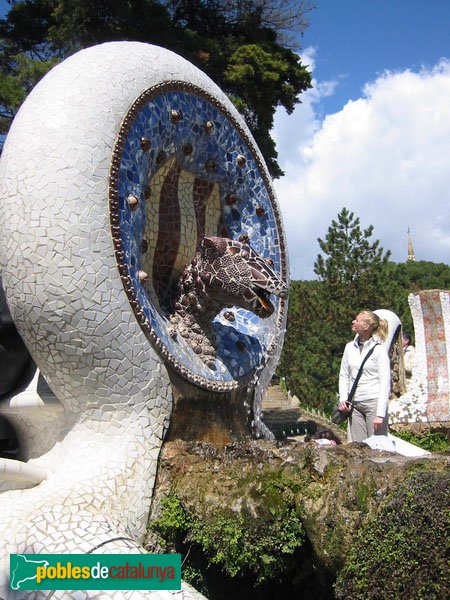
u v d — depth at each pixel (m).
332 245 19.02
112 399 4.15
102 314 4.04
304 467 3.63
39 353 4.10
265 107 16.56
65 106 4.21
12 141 4.19
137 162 4.53
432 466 3.26
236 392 5.20
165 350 4.39
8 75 15.21
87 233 4.03
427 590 2.81
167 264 5.25
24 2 15.70
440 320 12.68
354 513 3.24
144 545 4.01
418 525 2.91
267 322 5.80
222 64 16.05
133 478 4.07
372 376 5.88
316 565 3.51
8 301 4.12
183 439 4.54
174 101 4.93
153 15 14.12
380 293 18.52
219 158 5.51
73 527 3.60
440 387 12.26
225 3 17.44
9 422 4.70
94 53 4.60
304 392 17.64
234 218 5.79
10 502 3.80
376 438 5.00
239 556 3.65
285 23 17.95
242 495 3.72
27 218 3.98
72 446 4.16
